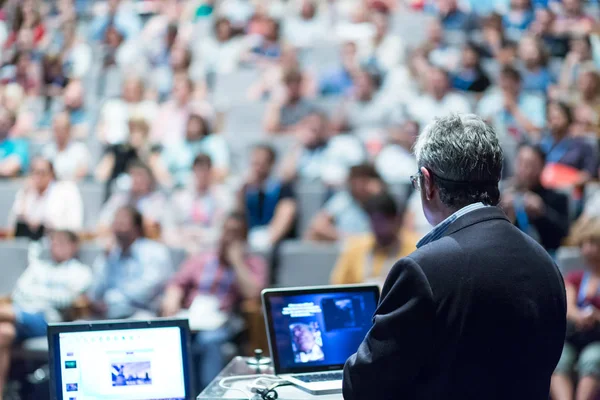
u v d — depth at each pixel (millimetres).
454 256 1521
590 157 5160
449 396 1505
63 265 4566
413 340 1481
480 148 1581
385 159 5551
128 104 6738
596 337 3635
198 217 5238
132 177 5336
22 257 4777
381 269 3854
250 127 6512
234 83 7164
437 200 1622
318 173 5586
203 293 4293
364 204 4762
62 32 8477
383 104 6215
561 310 1590
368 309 2164
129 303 4484
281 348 2096
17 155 6352
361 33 7699
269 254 4422
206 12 8375
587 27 7090
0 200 5719
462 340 1495
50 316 4355
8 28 8852
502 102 5996
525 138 5457
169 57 7605
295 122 6266
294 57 6898
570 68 6449
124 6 8422
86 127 6848
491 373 1504
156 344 1933
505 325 1506
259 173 5102
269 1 8273
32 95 7672
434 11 7965
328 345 2121
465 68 6398
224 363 3984
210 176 5340
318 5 8195
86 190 5590
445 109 6094
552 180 5109
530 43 6430
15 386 4184
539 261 1580
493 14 6977
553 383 3629
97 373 1892
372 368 1502
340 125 5793
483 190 1601
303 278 4391
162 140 6508
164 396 1914
